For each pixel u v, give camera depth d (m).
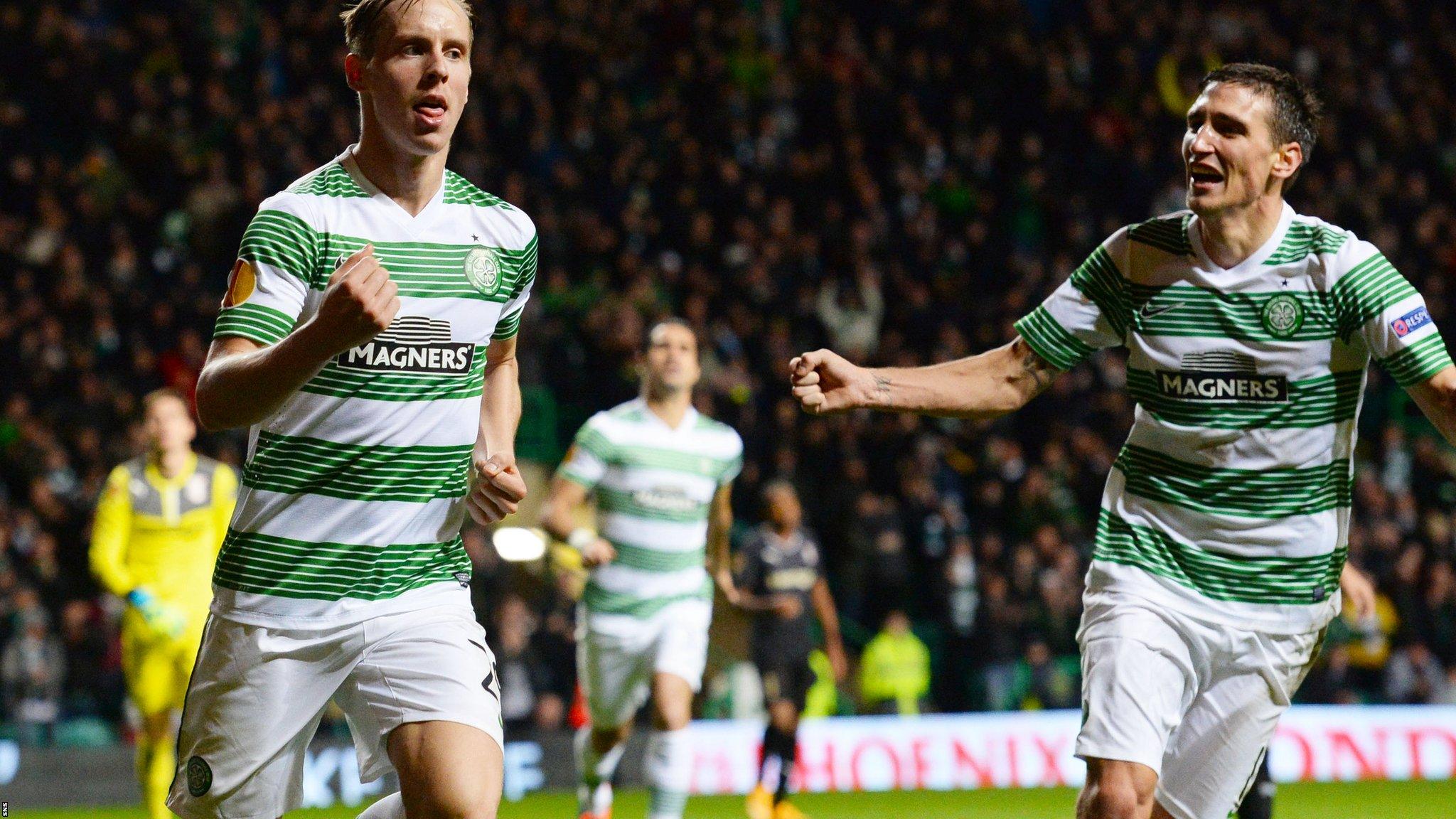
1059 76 46.56
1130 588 10.40
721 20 46.84
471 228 9.04
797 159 43.53
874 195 43.16
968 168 45.09
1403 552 35.88
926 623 35.31
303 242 8.57
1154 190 44.78
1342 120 47.06
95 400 34.19
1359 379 10.31
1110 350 40.75
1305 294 10.06
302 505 8.77
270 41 42.72
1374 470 38.44
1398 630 34.75
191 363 35.12
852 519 34.69
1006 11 48.09
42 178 38.53
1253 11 49.53
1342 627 34.28
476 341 9.06
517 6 44.94
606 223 41.38
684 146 42.62
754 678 32.31
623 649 18.12
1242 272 10.13
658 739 17.77
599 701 18.38
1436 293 42.47
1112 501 10.71
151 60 41.84
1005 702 32.84
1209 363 10.22
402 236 8.81
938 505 35.62
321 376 8.64
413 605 9.02
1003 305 41.03
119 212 38.88
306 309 8.69
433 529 9.11
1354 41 49.59
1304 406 10.19
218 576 8.98
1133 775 9.89
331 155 40.19
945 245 42.78
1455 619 35.06
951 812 25.39
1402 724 31.91
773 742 23.77
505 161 41.84
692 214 41.34
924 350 40.03
